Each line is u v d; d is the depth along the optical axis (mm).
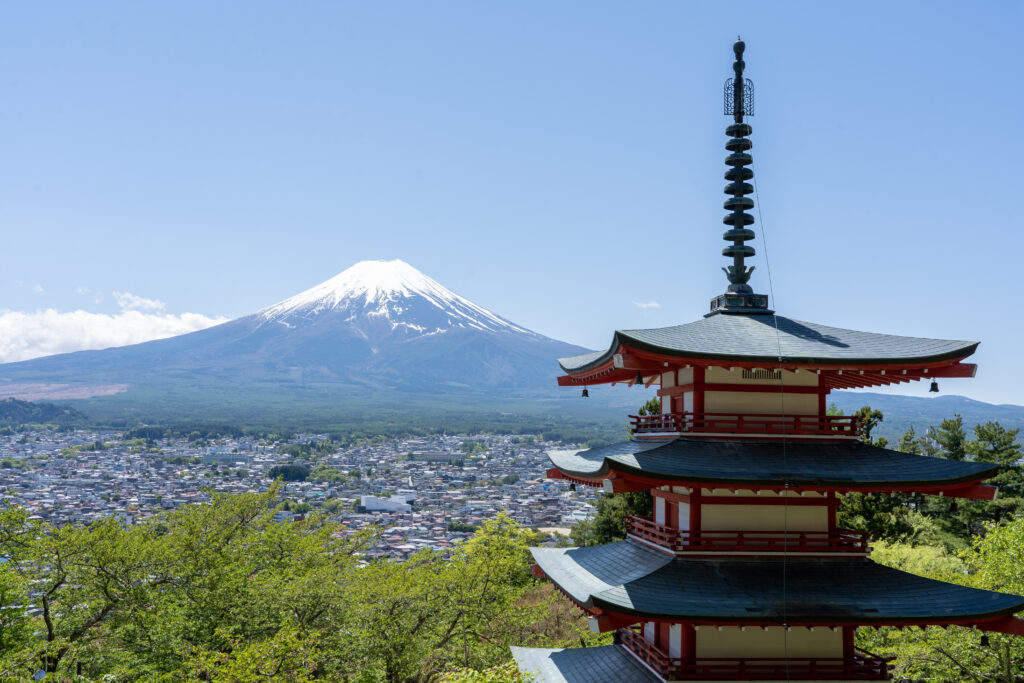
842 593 22641
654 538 25562
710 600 22016
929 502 67000
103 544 43562
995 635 31297
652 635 27203
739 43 29359
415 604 44750
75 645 40156
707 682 22922
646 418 28125
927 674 33312
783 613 21547
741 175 29094
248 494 58688
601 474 23453
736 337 25188
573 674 27312
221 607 43562
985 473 22125
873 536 55688
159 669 40500
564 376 32844
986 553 35438
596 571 26500
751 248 28578
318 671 40312
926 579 23625
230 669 31891
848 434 24938
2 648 35688
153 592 45938
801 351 23906
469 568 49938
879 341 25328
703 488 24250
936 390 24422
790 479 22359
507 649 46156
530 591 66188
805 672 22984
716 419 24797
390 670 43562
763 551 23859
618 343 23219
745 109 29484
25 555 42781
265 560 54719
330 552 58594
